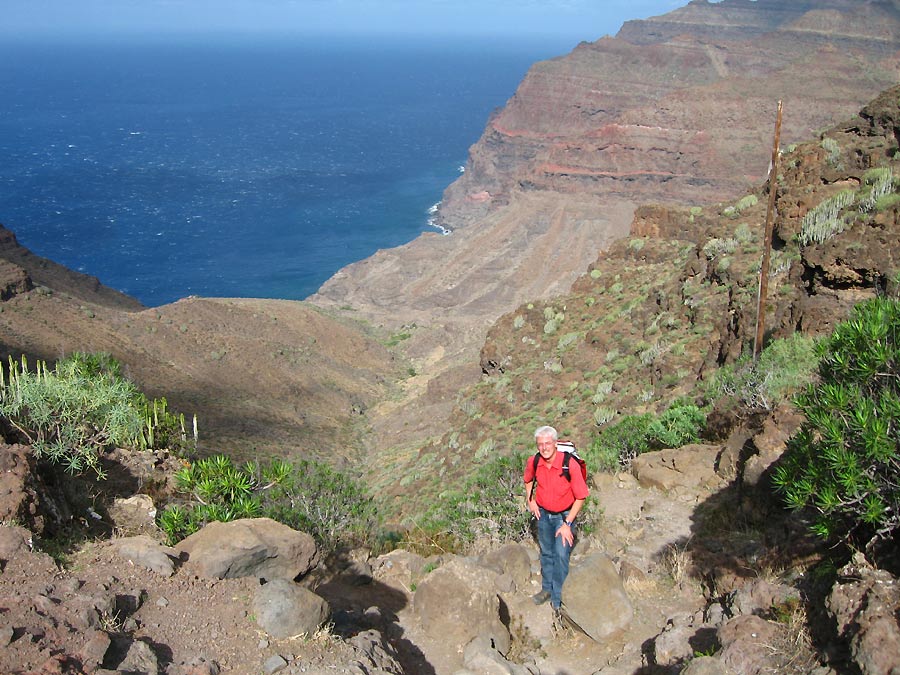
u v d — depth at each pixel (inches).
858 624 206.1
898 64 7342.5
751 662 226.2
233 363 2768.2
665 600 323.0
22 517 269.3
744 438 473.7
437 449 1497.3
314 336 3388.3
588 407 1122.7
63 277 3484.3
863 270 719.1
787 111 7027.6
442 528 466.9
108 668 207.6
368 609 308.8
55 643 209.0
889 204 740.0
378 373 3339.1
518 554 361.1
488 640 291.3
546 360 1498.5
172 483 394.9
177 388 2385.6
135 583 255.8
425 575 367.9
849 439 243.9
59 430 354.6
